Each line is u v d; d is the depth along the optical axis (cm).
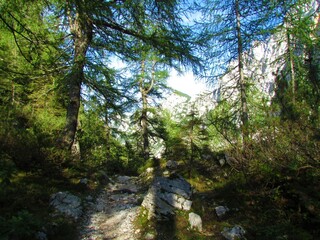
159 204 675
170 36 1066
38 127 1130
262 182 721
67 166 935
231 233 593
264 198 688
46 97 1307
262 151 674
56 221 590
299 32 1180
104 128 2053
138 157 2111
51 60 899
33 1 670
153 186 726
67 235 561
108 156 2039
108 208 766
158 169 1192
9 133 816
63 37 1038
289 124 596
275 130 643
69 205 676
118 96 1171
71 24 1030
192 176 980
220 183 883
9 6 579
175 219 647
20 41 834
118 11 952
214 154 1120
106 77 1066
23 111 1231
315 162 561
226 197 771
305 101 583
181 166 1120
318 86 552
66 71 984
